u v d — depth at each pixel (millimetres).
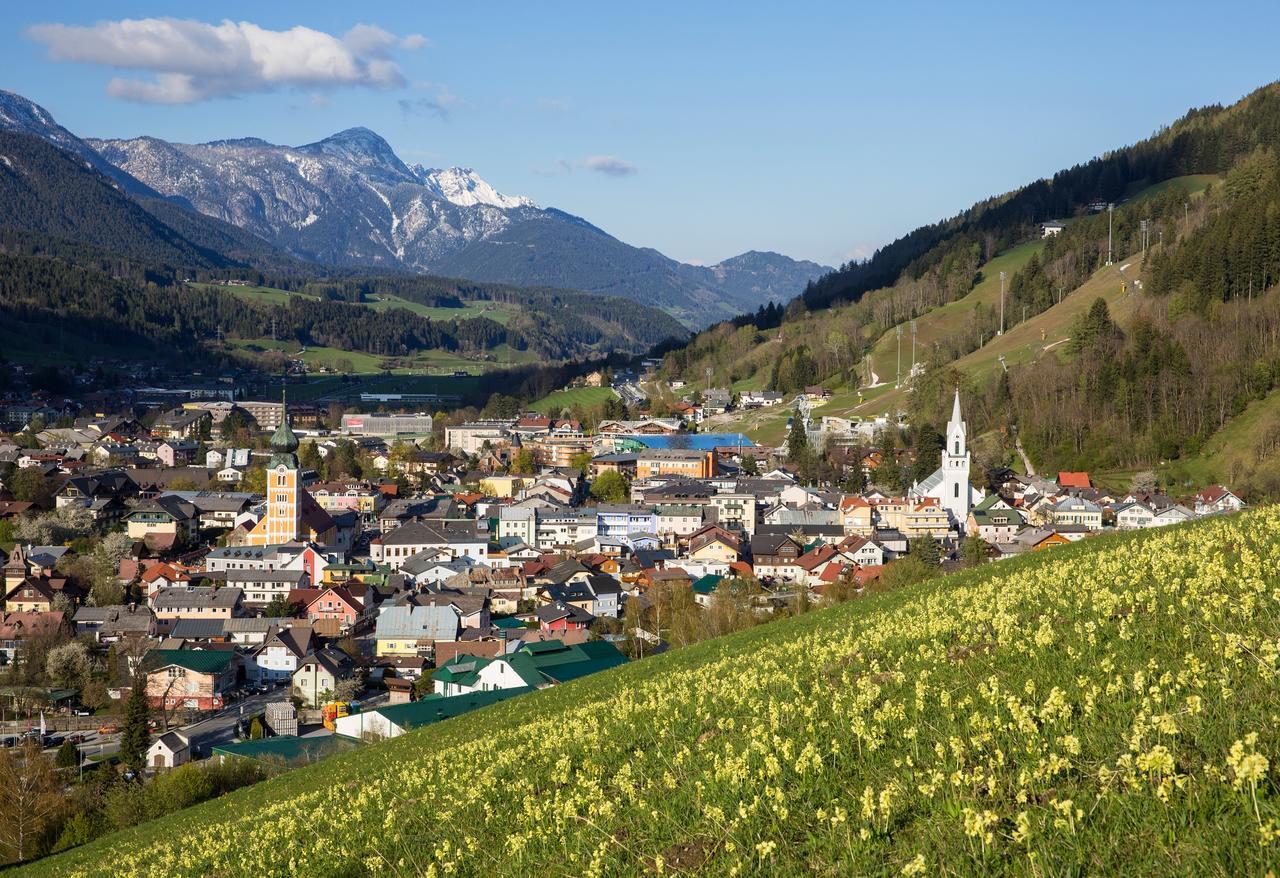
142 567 181250
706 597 158375
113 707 126938
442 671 117188
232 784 83375
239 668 136375
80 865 62062
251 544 198625
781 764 29547
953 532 195500
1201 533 47469
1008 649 35000
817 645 49781
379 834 39750
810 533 194125
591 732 44125
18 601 158500
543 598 158375
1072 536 179875
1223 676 24906
